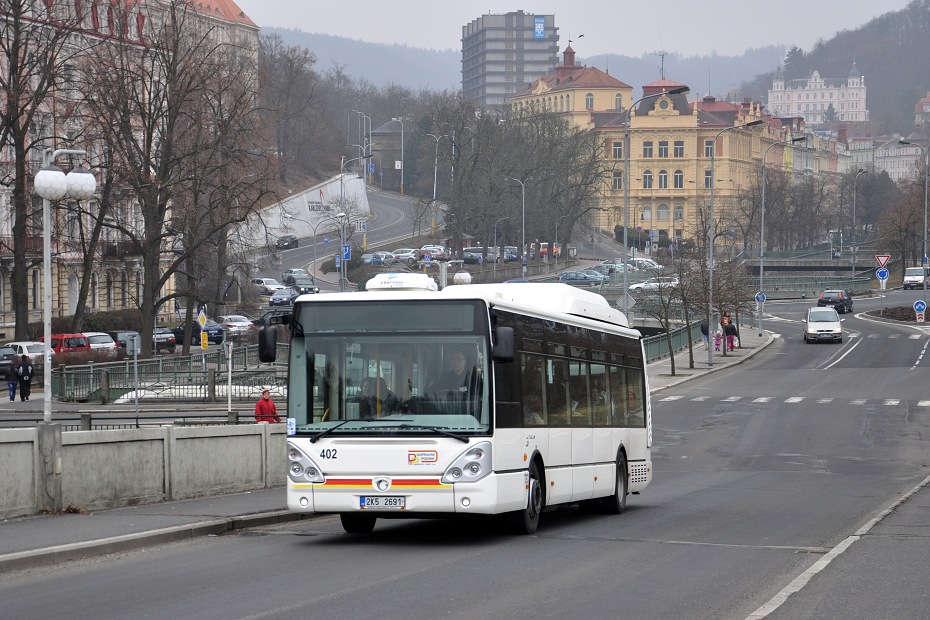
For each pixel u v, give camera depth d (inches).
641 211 7662.4
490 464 653.3
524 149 5521.7
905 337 3324.3
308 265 5300.2
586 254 6614.2
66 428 1314.0
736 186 7780.5
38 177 810.8
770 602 459.2
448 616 436.1
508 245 5944.9
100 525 693.3
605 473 861.2
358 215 6151.6
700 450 1592.0
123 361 2244.1
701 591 495.2
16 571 559.8
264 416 1253.7
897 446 1579.7
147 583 522.0
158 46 2461.9
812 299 5147.6
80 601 476.7
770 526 784.3
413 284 708.7
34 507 736.3
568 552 631.2
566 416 786.8
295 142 6850.4
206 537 703.1
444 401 659.4
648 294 3902.6
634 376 979.9
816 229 7859.3
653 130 7628.0
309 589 501.4
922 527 759.7
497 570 558.6
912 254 5684.1
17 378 2122.3
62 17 2576.3
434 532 737.0
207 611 450.3
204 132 2524.6
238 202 2519.7
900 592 487.8
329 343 673.6
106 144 2459.4
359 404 665.6
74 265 3034.0
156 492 847.7
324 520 822.5
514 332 697.0
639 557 609.0
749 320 3996.1
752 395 2245.3
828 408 2018.9
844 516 856.9
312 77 7022.6
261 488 997.8
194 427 900.0
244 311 3747.5
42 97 2502.5
